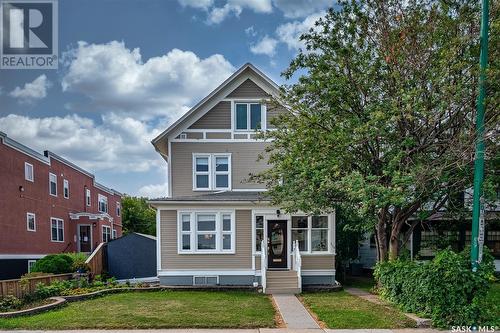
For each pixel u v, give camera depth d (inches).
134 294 577.6
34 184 993.5
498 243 801.6
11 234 879.1
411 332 347.3
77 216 1224.8
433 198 491.8
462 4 443.2
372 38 476.1
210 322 381.4
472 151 402.6
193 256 675.4
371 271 876.0
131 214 2005.4
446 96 418.3
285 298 538.0
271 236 689.0
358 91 487.5
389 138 462.9
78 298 526.3
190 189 736.3
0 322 386.0
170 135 744.3
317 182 486.0
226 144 745.6
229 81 742.5
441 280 368.8
